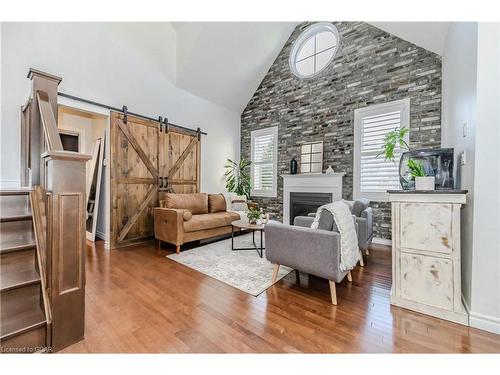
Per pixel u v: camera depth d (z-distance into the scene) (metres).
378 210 4.09
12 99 2.81
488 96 1.60
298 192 5.08
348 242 2.11
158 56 4.42
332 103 4.67
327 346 1.46
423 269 1.86
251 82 5.80
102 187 4.05
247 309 1.90
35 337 1.34
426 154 2.22
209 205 4.82
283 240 2.27
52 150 1.41
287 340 1.52
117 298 2.07
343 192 4.48
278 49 5.50
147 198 4.25
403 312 1.86
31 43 2.95
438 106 3.55
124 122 3.92
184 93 4.99
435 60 3.58
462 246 1.97
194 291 2.21
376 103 4.12
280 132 5.55
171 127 4.71
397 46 3.92
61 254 1.40
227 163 6.06
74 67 3.32
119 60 3.84
